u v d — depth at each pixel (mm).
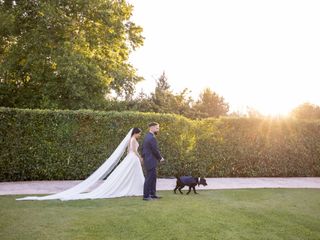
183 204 8898
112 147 14703
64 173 14258
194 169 15867
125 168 10461
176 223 6961
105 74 24469
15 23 22641
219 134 16391
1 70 22859
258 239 6066
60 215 7480
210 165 16188
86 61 22469
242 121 16703
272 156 16906
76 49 22406
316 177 17016
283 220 7422
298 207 8844
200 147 16031
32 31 22281
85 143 14469
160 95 33406
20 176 13844
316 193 11227
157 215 7594
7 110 13633
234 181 14445
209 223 7008
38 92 24188
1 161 13500
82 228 6496
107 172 10859
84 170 14406
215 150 16250
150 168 9625
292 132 17250
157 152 9688
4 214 7473
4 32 22859
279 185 13367
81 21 23750
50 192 10812
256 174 16703
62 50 21594
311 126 17516
